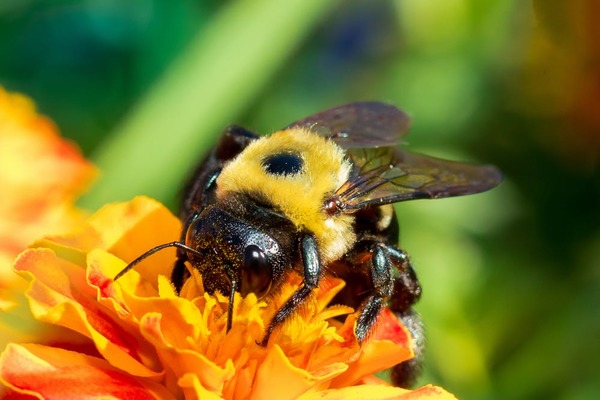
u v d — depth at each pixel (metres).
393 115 0.17
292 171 0.16
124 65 0.23
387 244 0.16
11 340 0.15
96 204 0.20
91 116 0.22
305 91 0.23
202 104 0.21
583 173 0.22
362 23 0.24
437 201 0.21
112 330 0.15
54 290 0.15
